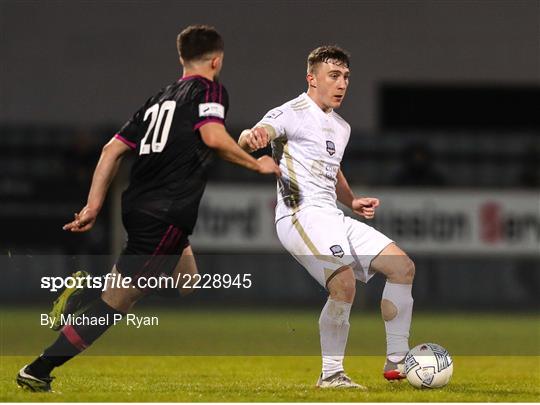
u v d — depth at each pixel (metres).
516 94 79.25
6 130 69.00
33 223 67.44
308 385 27.11
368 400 23.05
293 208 26.00
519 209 65.56
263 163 23.22
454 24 78.19
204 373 30.75
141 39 75.38
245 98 75.88
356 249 26.42
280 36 76.06
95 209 23.78
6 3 73.94
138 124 23.92
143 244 23.41
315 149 26.08
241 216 63.28
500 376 30.64
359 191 64.12
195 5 75.75
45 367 23.92
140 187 23.52
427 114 78.56
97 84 75.19
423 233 64.81
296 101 26.45
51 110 74.75
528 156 71.44
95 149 67.94
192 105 23.25
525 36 78.94
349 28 76.94
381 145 70.44
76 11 74.75
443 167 71.38
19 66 74.38
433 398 23.61
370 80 77.38
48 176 68.25
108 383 27.17
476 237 65.31
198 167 23.42
